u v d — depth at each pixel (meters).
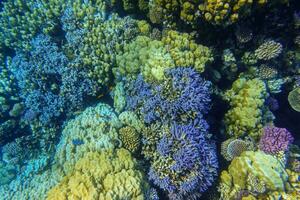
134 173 0.95
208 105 1.06
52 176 1.03
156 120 1.05
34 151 1.41
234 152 1.07
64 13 1.25
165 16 1.06
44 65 1.31
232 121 1.14
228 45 1.11
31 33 1.37
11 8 1.42
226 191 1.04
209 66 1.11
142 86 1.09
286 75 1.20
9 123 1.49
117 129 1.09
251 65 1.15
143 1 1.14
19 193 1.05
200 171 0.97
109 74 1.21
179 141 0.99
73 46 1.24
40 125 1.40
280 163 0.97
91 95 1.29
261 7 0.97
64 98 1.31
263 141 1.05
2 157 1.48
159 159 1.01
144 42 1.13
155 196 0.97
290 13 1.04
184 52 1.06
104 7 1.22
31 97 1.38
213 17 0.94
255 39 1.09
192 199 0.99
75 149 1.05
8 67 1.46
